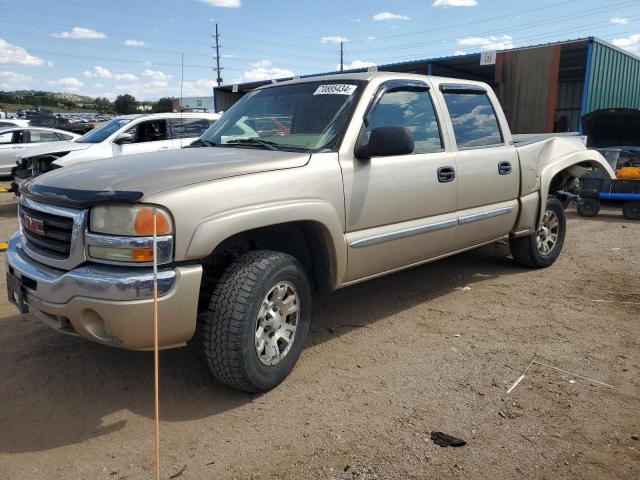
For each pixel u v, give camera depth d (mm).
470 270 6023
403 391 3365
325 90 4152
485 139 5055
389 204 3984
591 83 14867
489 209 4977
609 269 6070
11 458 2730
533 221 5602
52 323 3098
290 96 4297
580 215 10008
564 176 6223
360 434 2918
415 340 4137
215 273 3398
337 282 3744
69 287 2867
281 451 2779
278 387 3422
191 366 3709
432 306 4879
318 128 3889
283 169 3365
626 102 17312
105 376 3568
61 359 3799
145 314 2791
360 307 4859
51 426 3012
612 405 3203
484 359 3801
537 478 2572
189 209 2871
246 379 3143
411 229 4176
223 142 4191
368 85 4031
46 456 2748
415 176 4160
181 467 2660
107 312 2779
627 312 4699
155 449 2768
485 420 3047
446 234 4547
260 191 3170
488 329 4340
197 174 3066
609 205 11227
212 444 2844
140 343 2869
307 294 3539
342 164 3666
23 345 4020
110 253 2824
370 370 3648
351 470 2625
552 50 15242
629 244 7410
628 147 11039
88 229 2887
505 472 2611
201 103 11195
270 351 3324
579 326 4395
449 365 3713
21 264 3232
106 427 3002
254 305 3102
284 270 3285
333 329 4355
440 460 2699
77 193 2939
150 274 2789
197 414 3131
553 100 15422
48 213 3066
